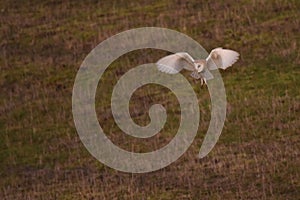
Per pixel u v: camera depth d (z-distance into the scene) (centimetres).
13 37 13875
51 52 13388
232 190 9744
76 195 9981
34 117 11719
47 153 10938
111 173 10362
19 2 14762
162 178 10112
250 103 11381
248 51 12706
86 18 14150
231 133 10825
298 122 10869
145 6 14238
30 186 10331
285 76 12012
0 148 11175
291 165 10044
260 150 10388
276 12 13588
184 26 13475
